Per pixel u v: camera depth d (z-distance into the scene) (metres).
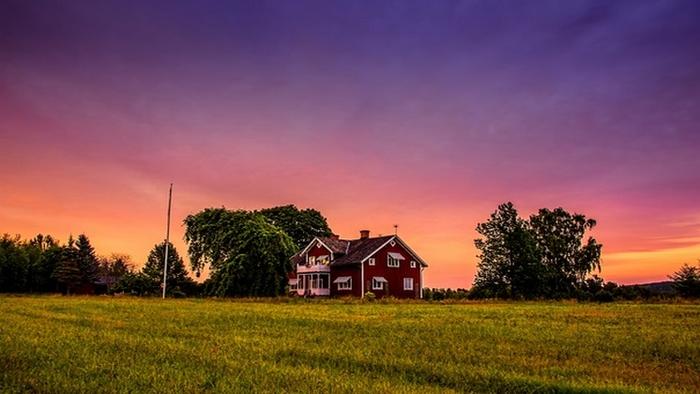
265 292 56.59
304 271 80.56
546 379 11.81
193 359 13.66
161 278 77.12
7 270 81.31
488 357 14.61
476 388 11.17
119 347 15.65
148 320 25.02
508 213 73.88
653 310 34.19
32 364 12.58
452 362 13.78
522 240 72.69
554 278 77.31
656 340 18.44
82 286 91.38
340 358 14.27
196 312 30.69
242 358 14.02
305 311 32.44
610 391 10.69
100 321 24.09
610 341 18.12
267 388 10.43
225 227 61.25
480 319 26.88
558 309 35.81
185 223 66.19
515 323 24.62
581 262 80.38
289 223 91.50
